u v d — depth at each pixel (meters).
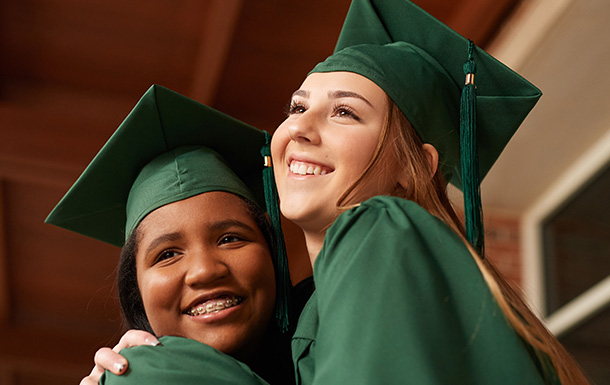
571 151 5.11
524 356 1.28
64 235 6.22
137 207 1.80
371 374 1.22
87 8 4.50
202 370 1.50
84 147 5.17
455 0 4.47
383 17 1.90
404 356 1.23
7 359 6.86
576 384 1.56
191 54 4.81
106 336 7.02
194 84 4.98
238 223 1.74
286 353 1.80
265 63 4.81
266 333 1.81
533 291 5.54
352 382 1.23
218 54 4.65
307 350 1.51
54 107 5.09
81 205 1.99
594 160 5.08
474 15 4.47
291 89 4.98
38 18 4.57
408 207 1.42
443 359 1.25
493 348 1.28
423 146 1.71
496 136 1.83
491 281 1.34
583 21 4.11
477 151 1.68
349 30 1.96
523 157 5.17
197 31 4.62
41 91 5.09
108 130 5.17
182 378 1.48
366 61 1.71
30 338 6.90
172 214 1.73
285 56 4.76
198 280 1.65
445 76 1.80
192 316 1.67
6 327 6.91
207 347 1.55
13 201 5.84
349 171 1.61
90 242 6.31
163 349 1.56
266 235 1.82
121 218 2.03
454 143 1.80
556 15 4.12
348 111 1.66
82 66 4.96
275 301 1.78
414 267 1.32
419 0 4.51
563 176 5.33
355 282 1.32
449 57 1.81
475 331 1.29
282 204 1.65
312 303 1.59
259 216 1.82
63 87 5.11
